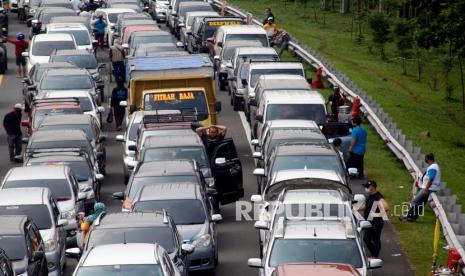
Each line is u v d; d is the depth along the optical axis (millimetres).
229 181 57188
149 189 48031
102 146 66062
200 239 45281
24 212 46656
